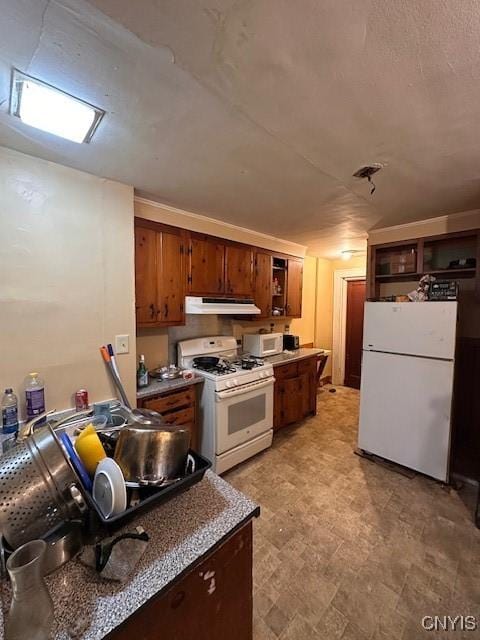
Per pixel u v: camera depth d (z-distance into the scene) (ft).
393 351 7.82
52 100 3.46
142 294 6.82
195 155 4.72
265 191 6.21
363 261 14.51
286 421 10.07
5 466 2.26
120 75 3.06
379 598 4.38
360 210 7.41
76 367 5.43
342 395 14.08
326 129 3.99
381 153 4.59
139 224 6.69
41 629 1.56
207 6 2.31
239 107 3.56
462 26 2.44
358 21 2.43
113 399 5.92
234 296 9.15
